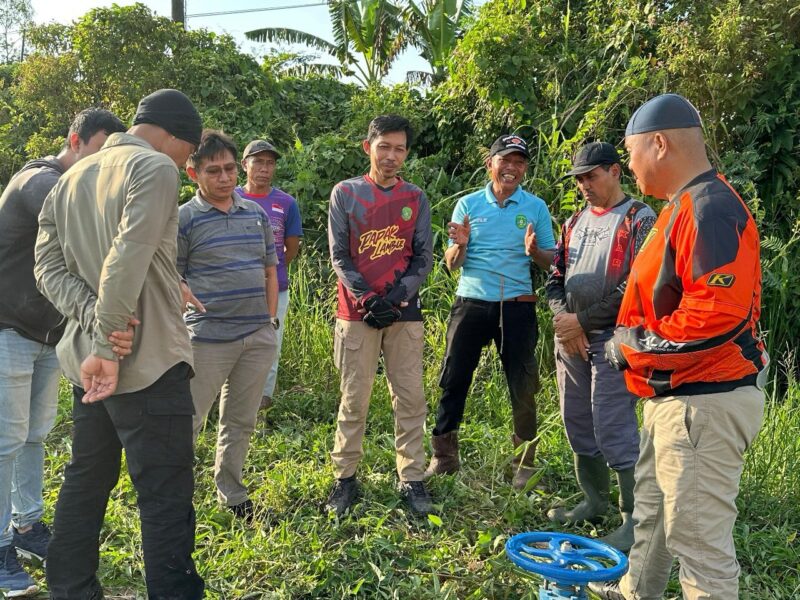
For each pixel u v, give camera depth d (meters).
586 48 7.26
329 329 5.73
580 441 3.50
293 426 4.80
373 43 13.21
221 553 3.14
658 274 2.25
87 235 2.29
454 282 5.95
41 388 2.99
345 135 8.38
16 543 3.04
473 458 4.31
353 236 3.53
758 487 3.74
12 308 2.74
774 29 5.98
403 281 3.51
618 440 3.24
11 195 2.73
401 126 3.48
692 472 2.20
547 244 3.90
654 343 2.21
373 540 3.17
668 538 2.29
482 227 3.87
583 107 7.05
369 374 3.55
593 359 3.29
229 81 9.49
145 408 2.29
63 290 2.33
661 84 6.31
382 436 4.43
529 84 7.20
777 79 6.08
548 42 7.48
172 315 2.36
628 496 3.27
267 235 3.66
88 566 2.50
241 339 3.35
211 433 4.55
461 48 7.54
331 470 3.94
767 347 5.55
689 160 2.28
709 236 2.09
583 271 3.34
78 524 2.45
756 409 2.20
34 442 3.02
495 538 3.33
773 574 3.17
